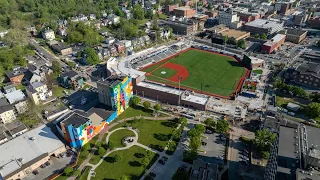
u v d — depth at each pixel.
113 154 181.75
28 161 171.12
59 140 190.62
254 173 163.25
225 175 162.25
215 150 183.62
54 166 174.75
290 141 126.75
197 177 145.50
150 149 185.62
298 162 114.56
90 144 191.88
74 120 189.12
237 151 182.25
